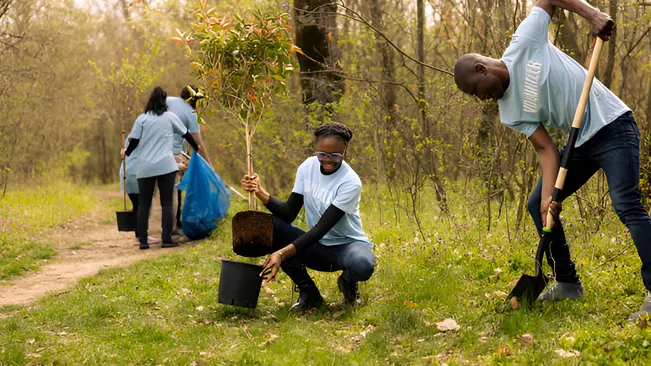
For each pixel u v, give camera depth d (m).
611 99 4.13
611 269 5.35
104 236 11.26
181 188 9.74
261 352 4.06
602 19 3.99
